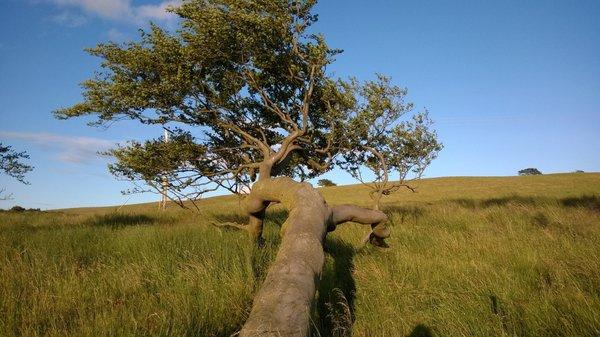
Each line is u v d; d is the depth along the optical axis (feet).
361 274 22.81
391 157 37.01
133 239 28.78
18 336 14.85
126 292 19.10
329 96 33.91
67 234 32.09
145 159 33.63
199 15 30.22
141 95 31.48
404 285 20.63
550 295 17.40
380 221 24.48
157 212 61.93
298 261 15.44
